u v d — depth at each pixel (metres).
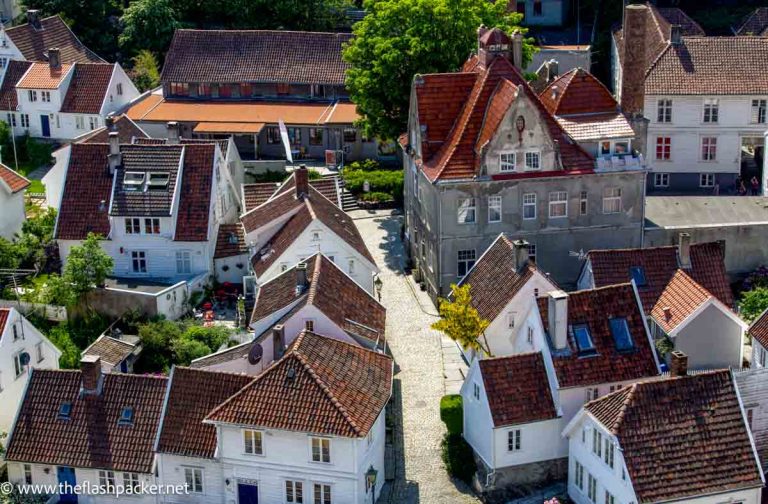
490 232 104.44
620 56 142.38
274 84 141.88
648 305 94.62
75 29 163.25
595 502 79.62
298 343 82.88
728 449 76.50
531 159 103.56
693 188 128.12
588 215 105.69
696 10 164.12
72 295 101.94
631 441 75.69
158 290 106.06
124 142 125.75
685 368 80.12
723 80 125.56
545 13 159.12
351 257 103.00
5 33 146.62
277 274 102.44
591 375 83.38
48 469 83.50
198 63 142.88
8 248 110.31
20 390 91.75
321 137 137.88
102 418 83.75
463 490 83.94
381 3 120.81
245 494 81.94
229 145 123.06
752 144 132.12
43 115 140.88
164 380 84.25
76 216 110.19
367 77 118.94
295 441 79.62
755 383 81.31
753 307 101.44
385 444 87.75
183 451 81.31
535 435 82.94
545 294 89.44
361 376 83.75
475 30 118.00
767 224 108.88
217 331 100.12
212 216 110.56
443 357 97.88
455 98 107.25
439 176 102.62
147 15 156.25
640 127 108.62
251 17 156.62
